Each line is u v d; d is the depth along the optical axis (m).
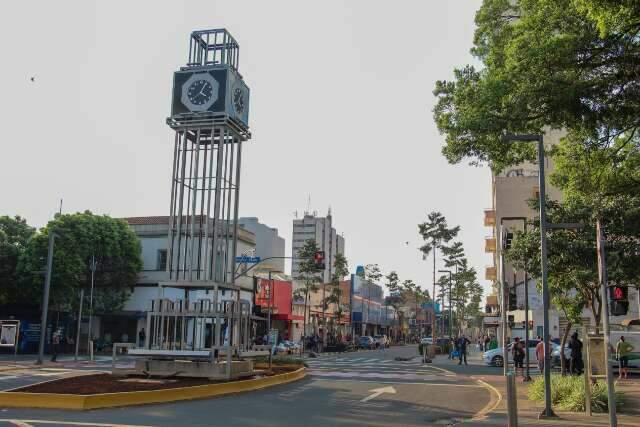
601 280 11.24
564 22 13.01
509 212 53.09
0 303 41.44
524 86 13.00
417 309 114.06
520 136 13.95
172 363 19.56
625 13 10.92
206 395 16.91
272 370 24.38
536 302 42.44
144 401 15.17
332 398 17.44
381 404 16.36
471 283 90.31
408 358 44.44
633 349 28.44
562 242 17.75
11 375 23.12
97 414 13.08
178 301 20.45
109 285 44.12
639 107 12.93
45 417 12.47
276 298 55.00
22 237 42.88
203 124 22.28
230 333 20.53
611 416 10.72
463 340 37.47
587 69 13.08
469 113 14.47
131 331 45.91
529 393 18.17
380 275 92.31
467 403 17.02
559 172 18.97
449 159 16.20
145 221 48.34
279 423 12.45
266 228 72.31
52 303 41.09
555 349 33.56
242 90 23.66
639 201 17.42
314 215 127.00
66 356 38.78
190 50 23.31
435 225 62.25
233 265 22.64
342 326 81.38
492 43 16.05
